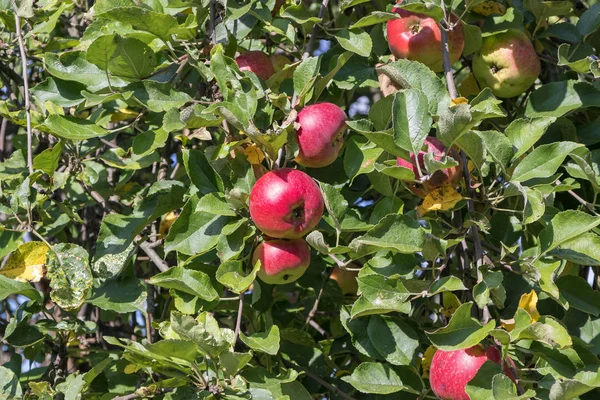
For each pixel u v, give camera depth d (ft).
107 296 4.94
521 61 5.16
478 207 4.59
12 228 4.97
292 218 4.46
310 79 4.70
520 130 4.63
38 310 4.99
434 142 4.57
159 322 4.95
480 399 4.15
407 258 4.48
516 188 4.41
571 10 5.45
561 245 4.45
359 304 4.37
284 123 4.60
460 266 5.07
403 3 4.76
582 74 5.08
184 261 4.72
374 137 4.40
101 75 4.88
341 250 4.44
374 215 4.68
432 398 4.71
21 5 5.08
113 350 5.31
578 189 5.28
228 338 4.55
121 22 4.73
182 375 4.56
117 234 4.85
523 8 5.37
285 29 5.02
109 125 5.99
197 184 4.71
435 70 5.17
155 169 5.82
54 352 5.22
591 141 5.26
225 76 4.65
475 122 4.30
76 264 4.76
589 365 4.39
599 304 4.78
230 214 4.57
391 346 4.64
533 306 4.34
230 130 4.75
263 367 4.84
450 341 4.19
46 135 5.49
